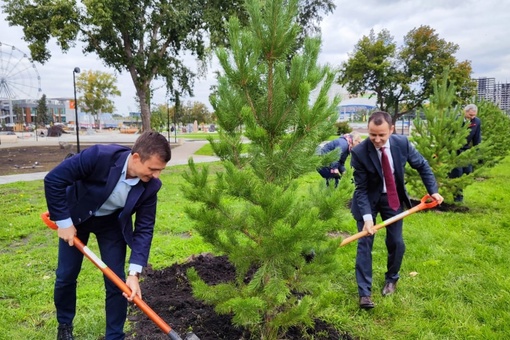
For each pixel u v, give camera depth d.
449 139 6.79
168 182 10.55
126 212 2.44
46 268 4.43
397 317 3.26
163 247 5.05
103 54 18.22
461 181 6.73
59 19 16.06
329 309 3.33
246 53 2.33
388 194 3.49
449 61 31.84
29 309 3.43
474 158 6.61
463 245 4.95
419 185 7.00
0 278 4.04
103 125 88.94
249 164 2.51
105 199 2.42
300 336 2.87
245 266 2.45
